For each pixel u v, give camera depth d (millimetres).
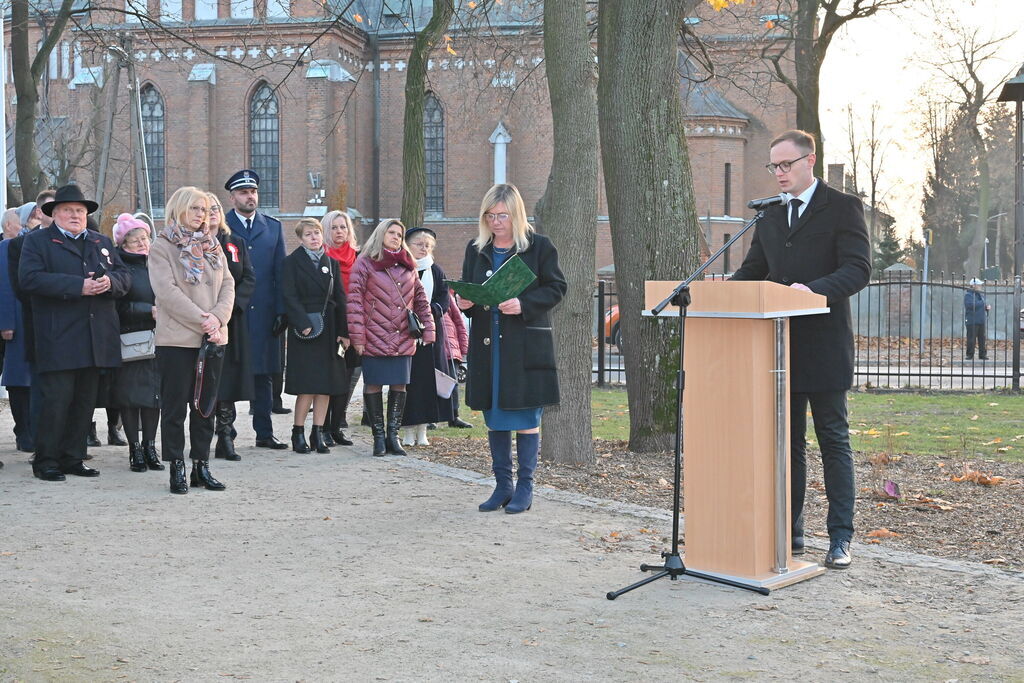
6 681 3945
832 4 25469
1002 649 4262
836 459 5641
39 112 43062
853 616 4707
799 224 5664
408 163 16031
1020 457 9625
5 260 9109
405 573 5434
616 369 20172
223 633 4488
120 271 8250
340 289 9492
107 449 9750
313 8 43688
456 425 11820
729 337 5184
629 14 8953
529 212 45500
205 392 7516
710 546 5309
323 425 9711
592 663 4113
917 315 29922
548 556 5777
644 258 9125
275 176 45250
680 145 9109
